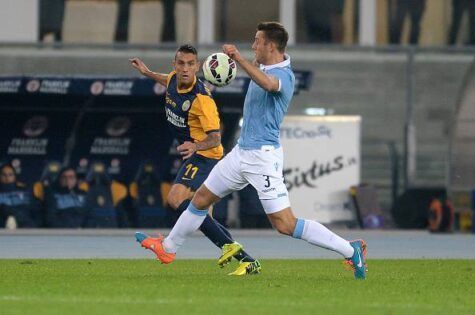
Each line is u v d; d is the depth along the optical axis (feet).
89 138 267.59
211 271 150.61
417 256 194.18
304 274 146.61
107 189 263.08
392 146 285.43
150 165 263.70
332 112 279.49
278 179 132.87
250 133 132.77
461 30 313.94
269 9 312.09
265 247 215.31
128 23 311.06
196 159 147.13
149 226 262.67
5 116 268.62
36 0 306.55
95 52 289.53
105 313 103.04
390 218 276.00
